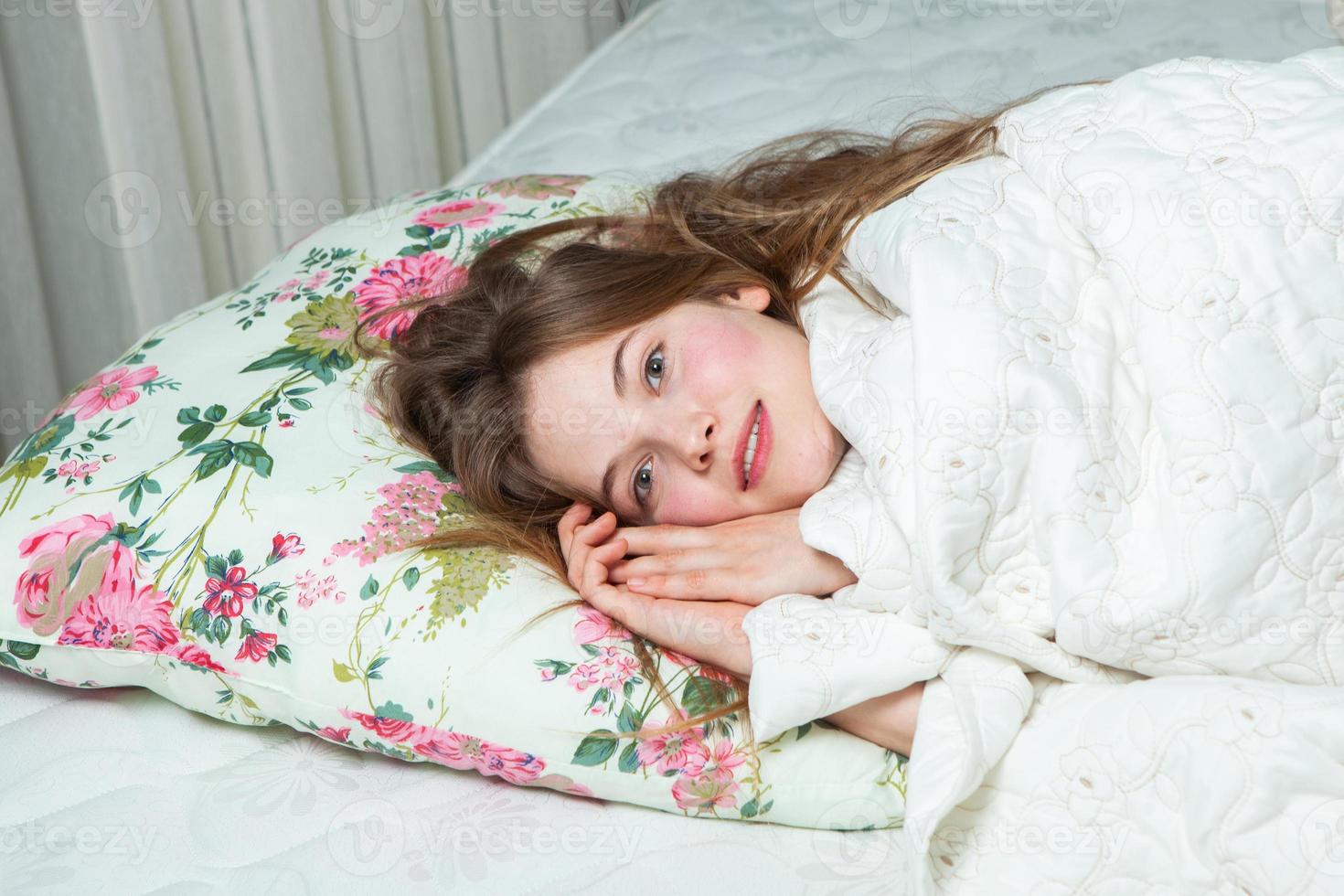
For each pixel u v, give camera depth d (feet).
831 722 2.69
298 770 2.85
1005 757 2.46
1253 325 2.45
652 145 5.06
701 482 3.11
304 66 6.68
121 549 2.99
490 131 8.14
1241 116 2.69
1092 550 2.44
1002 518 2.52
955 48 5.40
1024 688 2.50
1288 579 2.36
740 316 3.27
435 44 7.77
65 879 2.51
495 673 2.69
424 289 3.89
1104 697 2.42
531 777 2.68
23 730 3.00
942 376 2.56
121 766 2.86
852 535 2.68
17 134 5.74
